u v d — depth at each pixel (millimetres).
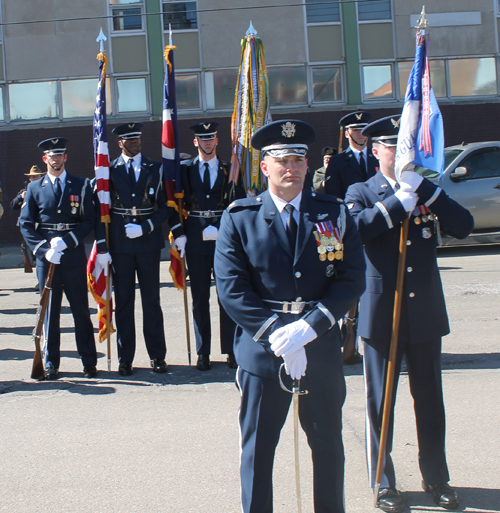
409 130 3129
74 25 16250
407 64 16641
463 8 16609
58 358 5352
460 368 5160
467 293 7965
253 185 5750
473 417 4117
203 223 5562
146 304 5418
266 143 2658
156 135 16266
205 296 5504
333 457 2631
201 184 5617
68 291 5312
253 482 2619
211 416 4316
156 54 16297
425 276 3166
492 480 3311
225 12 16250
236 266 2650
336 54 16531
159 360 5438
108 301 5391
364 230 3049
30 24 16234
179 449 3785
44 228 5363
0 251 16000
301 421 2709
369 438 3227
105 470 3533
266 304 2660
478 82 16844
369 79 16656
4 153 16391
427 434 3164
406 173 3086
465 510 3029
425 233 3176
